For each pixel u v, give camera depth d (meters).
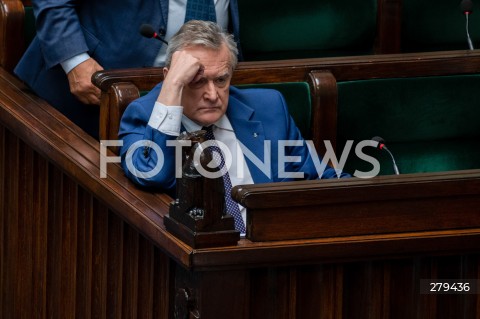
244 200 8.82
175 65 10.69
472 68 13.23
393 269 9.31
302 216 8.98
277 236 8.93
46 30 12.95
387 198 9.14
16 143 12.55
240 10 14.37
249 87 12.30
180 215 9.01
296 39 14.68
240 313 8.88
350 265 9.23
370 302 9.29
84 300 11.27
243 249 8.73
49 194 11.90
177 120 10.53
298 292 9.10
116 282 10.62
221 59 10.84
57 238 11.76
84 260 11.19
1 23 13.66
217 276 8.77
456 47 15.75
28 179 12.38
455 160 13.30
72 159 10.96
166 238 9.11
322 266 9.12
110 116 11.61
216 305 8.80
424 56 13.06
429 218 9.30
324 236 9.05
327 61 12.66
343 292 9.24
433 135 13.20
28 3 14.22
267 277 9.01
